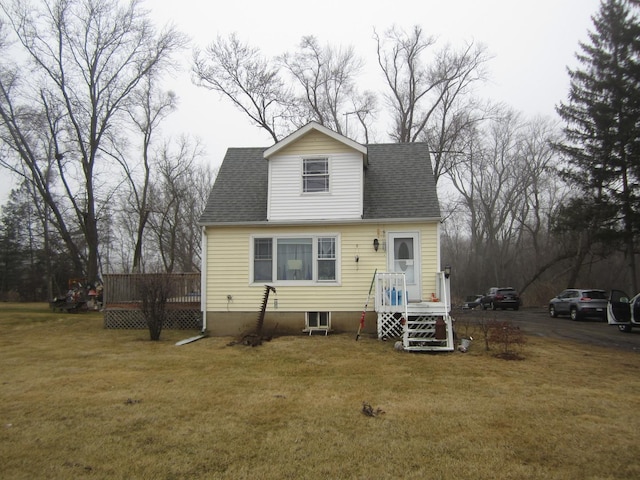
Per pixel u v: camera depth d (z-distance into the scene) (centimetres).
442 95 3219
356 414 600
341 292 1382
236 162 1706
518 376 827
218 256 1433
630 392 717
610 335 1555
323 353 1055
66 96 2536
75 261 2659
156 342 1259
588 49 2714
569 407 632
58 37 2506
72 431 538
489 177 4447
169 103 3216
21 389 731
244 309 1410
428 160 1630
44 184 2608
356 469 440
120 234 4922
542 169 3969
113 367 910
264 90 3027
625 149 2489
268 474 429
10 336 1409
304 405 642
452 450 484
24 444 498
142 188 3441
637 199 2412
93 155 2611
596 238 2606
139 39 2727
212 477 423
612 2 2628
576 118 2739
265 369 887
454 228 5231
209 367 908
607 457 467
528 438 516
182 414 600
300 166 1429
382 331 1252
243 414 601
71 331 1538
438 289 1326
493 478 422
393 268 1371
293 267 1412
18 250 4981
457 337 1266
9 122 2447
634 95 2391
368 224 1386
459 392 713
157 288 1331
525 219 4316
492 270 4572
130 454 473
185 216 4362
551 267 3978
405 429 545
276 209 1418
